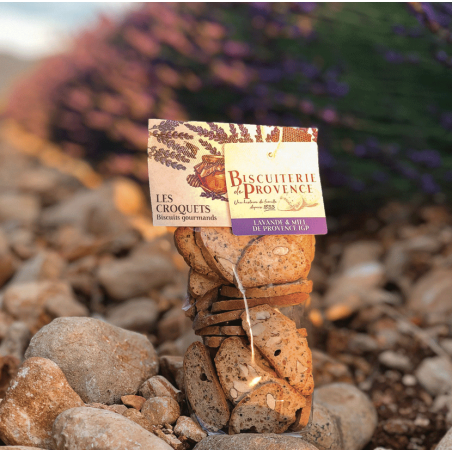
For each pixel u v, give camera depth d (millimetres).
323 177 1615
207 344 692
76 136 2426
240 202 682
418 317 1037
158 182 679
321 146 1505
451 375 879
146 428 682
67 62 2605
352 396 792
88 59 2275
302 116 1568
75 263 1223
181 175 682
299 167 694
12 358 770
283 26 1443
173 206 677
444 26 901
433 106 1357
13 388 677
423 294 1090
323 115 1405
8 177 2367
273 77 1522
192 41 1813
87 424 648
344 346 969
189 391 694
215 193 684
